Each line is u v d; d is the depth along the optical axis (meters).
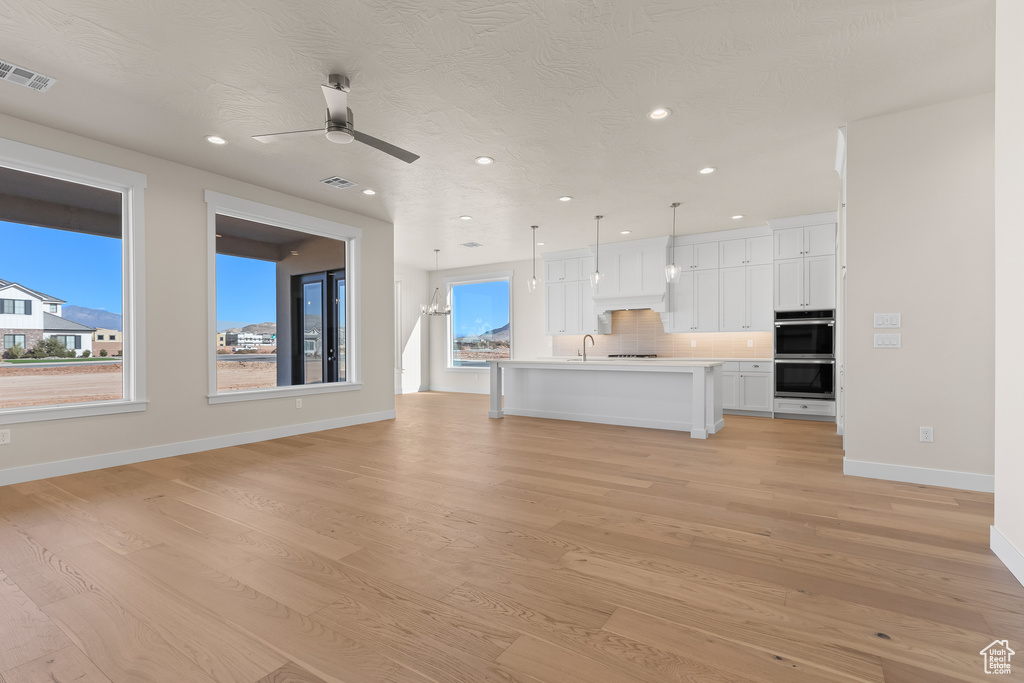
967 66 2.80
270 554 2.27
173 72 2.81
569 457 4.20
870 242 3.43
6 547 2.35
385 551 2.30
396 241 7.56
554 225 6.55
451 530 2.56
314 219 5.42
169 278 4.21
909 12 2.34
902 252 3.33
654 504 2.96
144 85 2.95
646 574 2.07
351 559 2.21
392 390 6.46
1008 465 2.12
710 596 1.88
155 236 4.11
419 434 5.29
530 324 9.27
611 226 6.62
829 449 4.50
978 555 2.24
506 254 8.68
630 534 2.50
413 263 9.72
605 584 1.98
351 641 1.60
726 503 2.98
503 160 4.19
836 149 3.98
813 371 6.22
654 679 1.41
